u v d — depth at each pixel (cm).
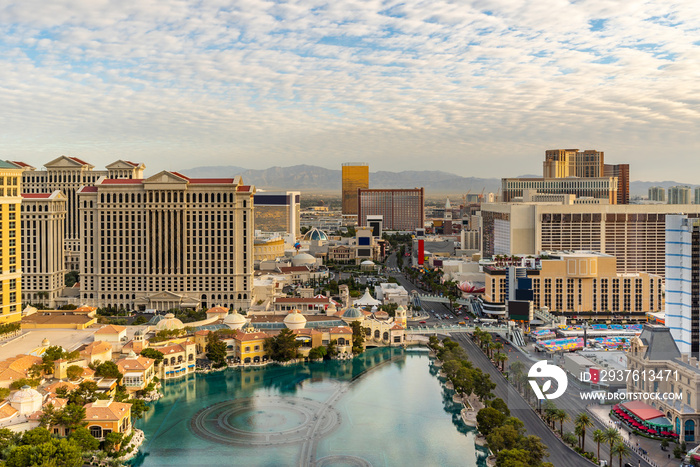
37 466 17538
